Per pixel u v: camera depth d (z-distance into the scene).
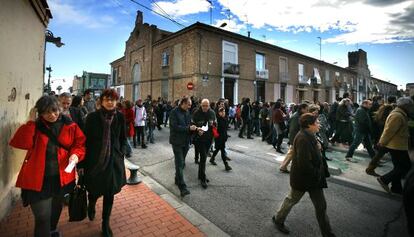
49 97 2.44
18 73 3.89
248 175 5.80
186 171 6.08
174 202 4.15
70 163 2.42
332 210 4.08
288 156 5.98
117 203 4.04
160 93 23.47
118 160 2.97
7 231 3.02
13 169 3.73
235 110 14.95
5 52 3.32
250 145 9.73
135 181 4.97
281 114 8.41
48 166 2.40
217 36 20.38
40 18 5.31
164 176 5.68
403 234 3.36
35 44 5.05
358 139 7.13
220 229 3.38
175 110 4.70
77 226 3.24
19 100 3.97
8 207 3.48
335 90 35.47
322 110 10.63
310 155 3.00
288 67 26.91
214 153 6.64
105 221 2.96
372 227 3.55
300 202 4.34
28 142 2.30
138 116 8.70
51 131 2.44
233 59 21.58
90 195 3.07
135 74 28.47
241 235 3.29
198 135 4.90
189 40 19.73
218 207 4.10
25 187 2.29
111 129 2.89
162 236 3.11
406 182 2.19
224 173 5.93
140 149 8.54
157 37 24.34
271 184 5.21
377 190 4.95
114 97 2.85
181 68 20.62
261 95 24.19
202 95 19.17
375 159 5.68
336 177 5.75
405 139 4.63
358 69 42.75
